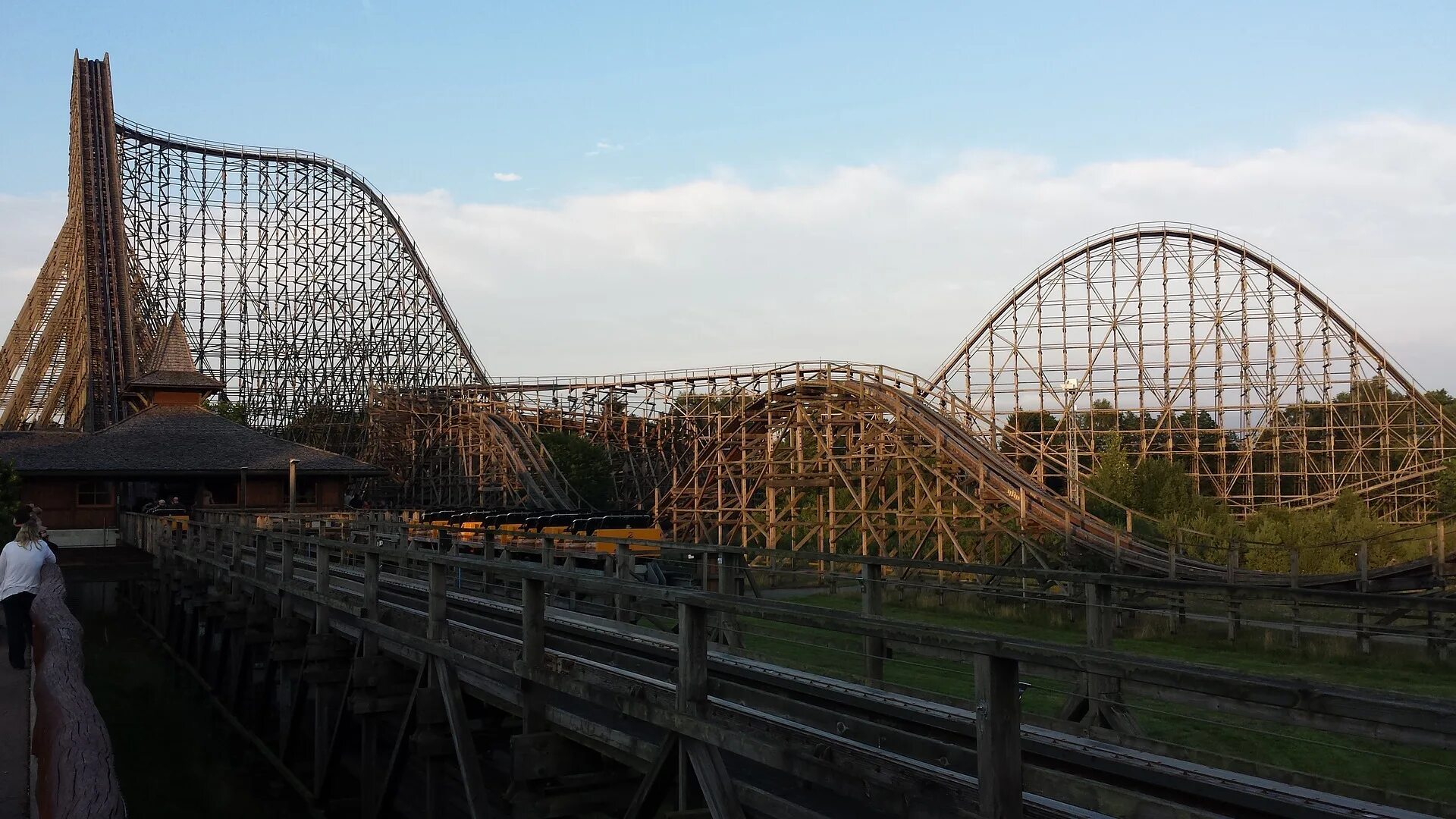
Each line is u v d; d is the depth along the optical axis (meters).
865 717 8.45
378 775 14.61
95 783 4.30
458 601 15.91
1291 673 15.33
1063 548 31.86
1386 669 15.66
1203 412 52.34
